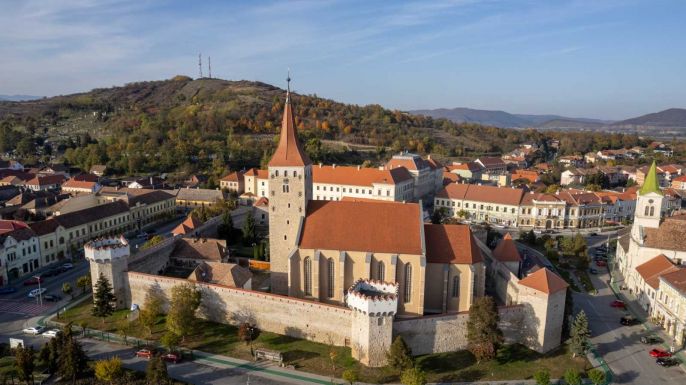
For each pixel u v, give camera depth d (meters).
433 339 81.12
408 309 91.88
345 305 92.44
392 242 91.19
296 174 95.31
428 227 94.62
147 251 107.00
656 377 78.06
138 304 98.38
